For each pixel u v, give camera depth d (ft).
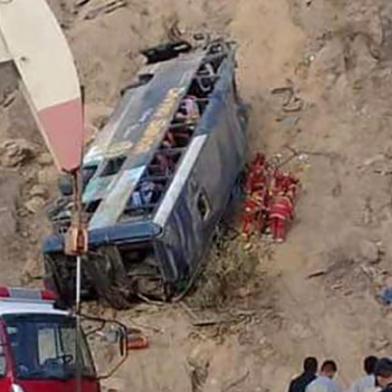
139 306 114.21
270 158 131.95
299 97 138.51
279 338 110.73
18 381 73.72
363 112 136.15
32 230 129.08
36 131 139.33
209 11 151.64
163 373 108.58
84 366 79.41
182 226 112.27
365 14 144.87
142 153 117.80
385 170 128.77
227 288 114.52
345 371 107.65
